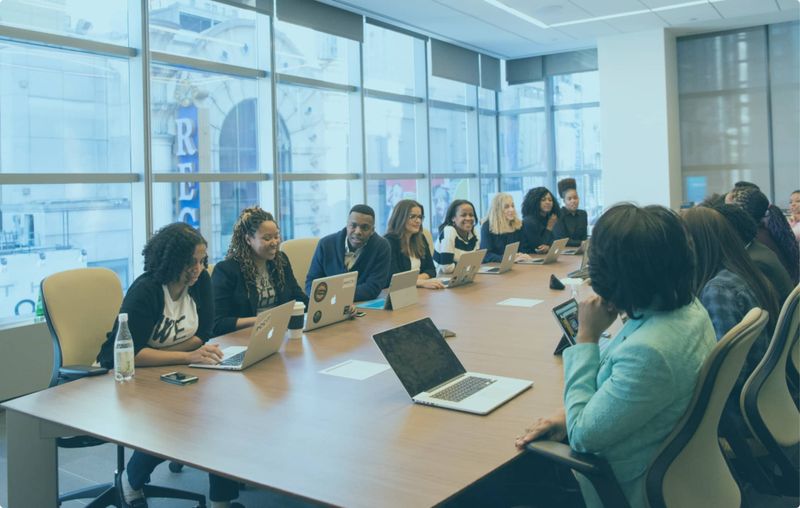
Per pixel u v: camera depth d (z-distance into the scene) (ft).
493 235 19.21
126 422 6.12
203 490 9.90
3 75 14.25
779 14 25.17
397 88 25.91
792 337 6.68
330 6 21.72
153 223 16.69
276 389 7.01
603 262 4.67
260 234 10.64
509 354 8.18
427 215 27.17
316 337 9.43
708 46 27.89
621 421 4.55
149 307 8.22
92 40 15.55
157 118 17.17
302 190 21.72
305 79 21.36
